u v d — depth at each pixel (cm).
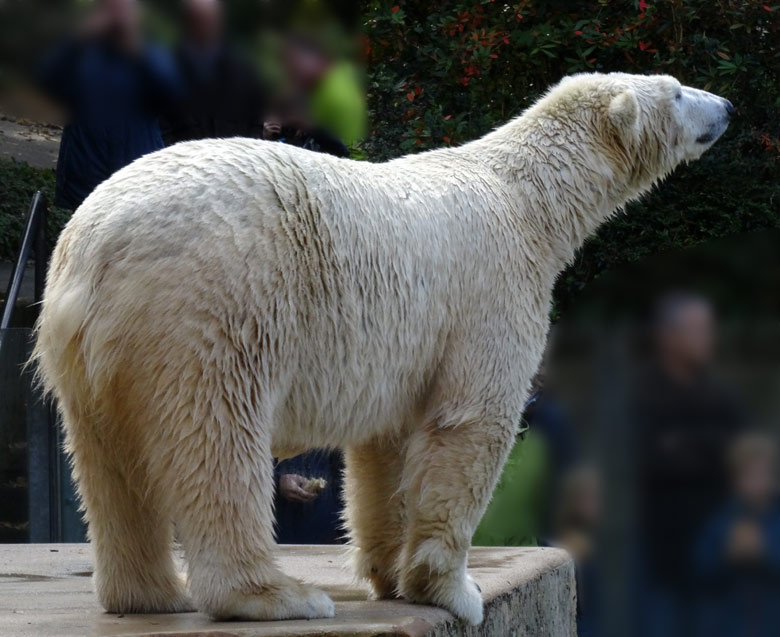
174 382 565
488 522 1039
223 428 571
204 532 573
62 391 614
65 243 602
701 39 1697
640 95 809
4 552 1027
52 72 1135
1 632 566
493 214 698
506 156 746
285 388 605
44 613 655
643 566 693
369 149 1773
